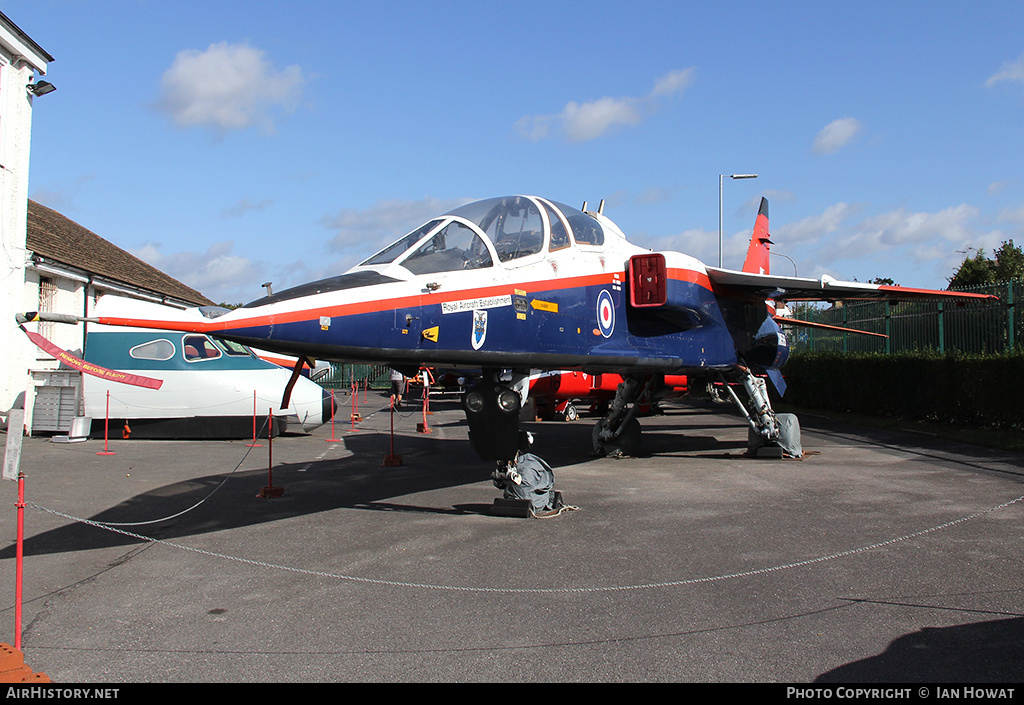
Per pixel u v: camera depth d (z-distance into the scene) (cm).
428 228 668
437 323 596
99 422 1415
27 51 1541
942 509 688
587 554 548
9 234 1500
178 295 2592
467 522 671
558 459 1144
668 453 1209
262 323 503
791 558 524
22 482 354
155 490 850
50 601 446
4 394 1477
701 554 541
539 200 779
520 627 395
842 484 849
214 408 1413
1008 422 1280
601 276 793
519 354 669
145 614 421
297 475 974
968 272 3634
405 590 465
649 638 376
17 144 1529
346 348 544
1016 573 476
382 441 1432
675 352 912
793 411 2089
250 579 493
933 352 1579
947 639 365
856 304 2127
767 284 988
